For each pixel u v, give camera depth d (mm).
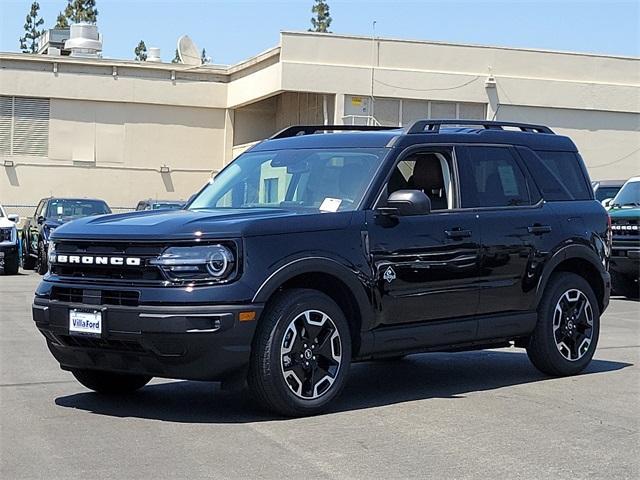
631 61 37594
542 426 6812
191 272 6559
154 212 7617
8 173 37906
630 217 16812
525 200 8641
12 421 6852
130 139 39156
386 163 7684
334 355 7066
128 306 6598
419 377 8898
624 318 14383
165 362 6574
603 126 37438
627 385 8477
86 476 5480
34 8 73812
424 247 7637
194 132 39906
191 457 5891
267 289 6668
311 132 8945
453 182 8125
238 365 6617
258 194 8133
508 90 35844
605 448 6219
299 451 6051
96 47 40969
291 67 33625
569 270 9078
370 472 5605
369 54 34375
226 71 39750
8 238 23891
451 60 35219
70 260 7004
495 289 8172
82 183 38688
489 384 8516
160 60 42688
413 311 7586
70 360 7160
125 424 6777
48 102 38250
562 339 8812
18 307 14961
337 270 7055
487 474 5598
